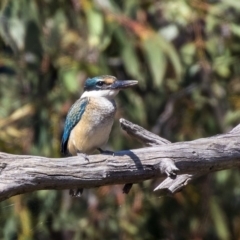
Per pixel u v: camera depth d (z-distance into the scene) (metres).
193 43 13.47
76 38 13.16
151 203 13.34
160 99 14.38
